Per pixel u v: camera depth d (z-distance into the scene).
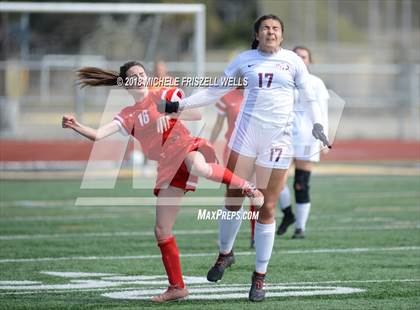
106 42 95.81
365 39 122.19
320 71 76.69
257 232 20.62
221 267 21.77
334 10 121.19
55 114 74.00
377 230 33.34
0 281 23.52
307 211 31.28
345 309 19.47
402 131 76.81
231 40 153.75
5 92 72.56
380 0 123.56
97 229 34.41
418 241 30.55
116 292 21.78
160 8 59.44
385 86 87.12
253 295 20.41
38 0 102.81
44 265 26.22
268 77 20.80
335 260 26.64
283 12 120.25
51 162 62.03
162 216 20.19
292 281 23.23
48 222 36.41
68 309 19.48
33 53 101.56
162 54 89.56
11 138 70.12
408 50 113.06
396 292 21.56
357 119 86.44
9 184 51.22
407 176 55.53
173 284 20.34
